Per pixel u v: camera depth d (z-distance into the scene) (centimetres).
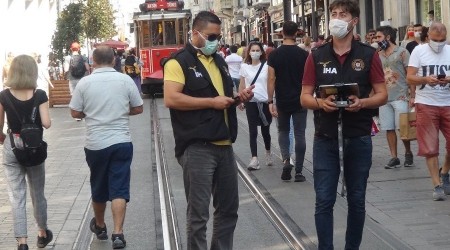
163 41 3444
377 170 1283
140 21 3444
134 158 1550
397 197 1073
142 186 1252
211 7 8200
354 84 701
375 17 3662
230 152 718
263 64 1309
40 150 848
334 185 734
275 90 1215
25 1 3694
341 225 945
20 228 849
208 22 700
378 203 1044
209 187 703
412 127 1248
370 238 870
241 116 2300
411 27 1700
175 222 995
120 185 872
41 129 853
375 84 727
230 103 691
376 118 1644
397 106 1257
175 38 3447
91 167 880
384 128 1285
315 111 739
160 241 912
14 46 3225
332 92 705
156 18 3438
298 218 990
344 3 724
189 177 703
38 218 884
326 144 734
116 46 4612
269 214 1023
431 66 1020
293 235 906
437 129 1037
